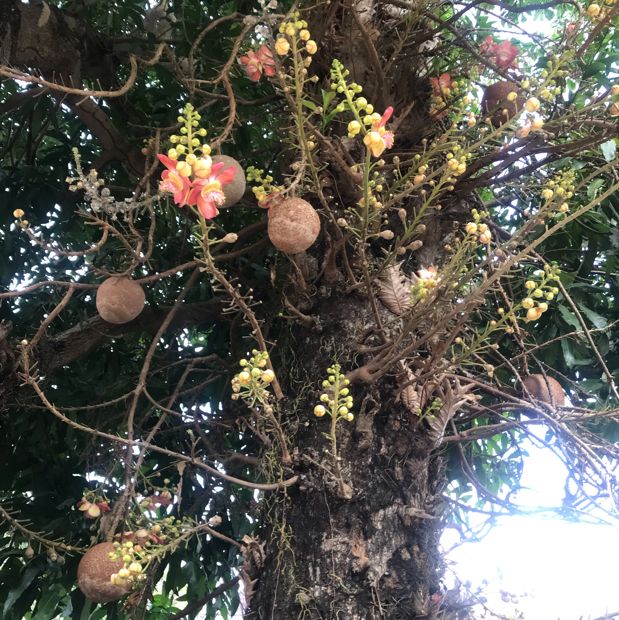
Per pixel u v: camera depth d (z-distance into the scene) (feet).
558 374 6.40
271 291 6.79
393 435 4.65
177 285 7.82
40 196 7.67
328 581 4.25
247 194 6.50
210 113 6.65
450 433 5.79
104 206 4.33
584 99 5.49
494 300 6.72
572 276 6.60
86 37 6.77
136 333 8.25
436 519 4.58
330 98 3.93
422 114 5.40
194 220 6.10
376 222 4.36
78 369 7.89
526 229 3.91
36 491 6.97
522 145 4.83
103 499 5.42
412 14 4.89
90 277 7.64
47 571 6.81
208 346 7.91
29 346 4.88
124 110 7.14
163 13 8.43
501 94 5.11
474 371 6.02
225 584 5.98
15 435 7.46
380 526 4.42
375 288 4.81
